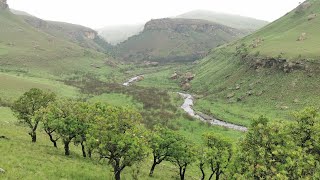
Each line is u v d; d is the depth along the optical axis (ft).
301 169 70.79
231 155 130.11
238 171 81.61
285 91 383.24
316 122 78.33
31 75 602.03
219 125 307.78
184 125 301.63
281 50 474.08
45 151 142.31
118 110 108.88
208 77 585.22
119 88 524.11
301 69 401.08
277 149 74.23
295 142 78.23
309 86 369.91
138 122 109.91
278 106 359.25
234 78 499.51
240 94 433.48
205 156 134.72
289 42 524.93
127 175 133.39
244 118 339.57
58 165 118.42
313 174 71.46
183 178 152.97
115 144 106.73
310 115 79.10
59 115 149.18
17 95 374.84
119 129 107.24
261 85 424.87
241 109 376.07
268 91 402.31
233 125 320.70
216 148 132.16
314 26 574.97
